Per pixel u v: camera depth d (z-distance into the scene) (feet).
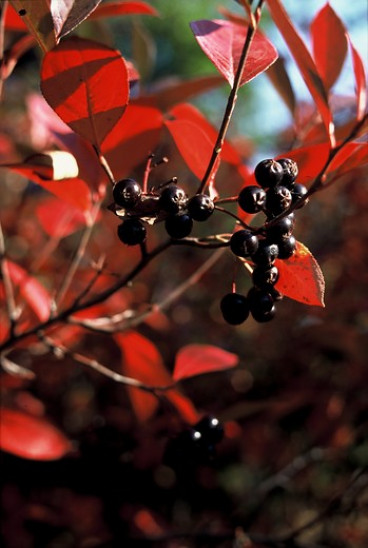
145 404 2.02
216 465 2.99
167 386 1.83
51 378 3.30
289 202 1.42
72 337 2.36
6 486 2.67
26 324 1.93
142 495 2.69
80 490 2.59
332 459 3.12
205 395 3.49
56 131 1.76
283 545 2.22
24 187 4.51
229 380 3.52
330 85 1.70
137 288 3.74
